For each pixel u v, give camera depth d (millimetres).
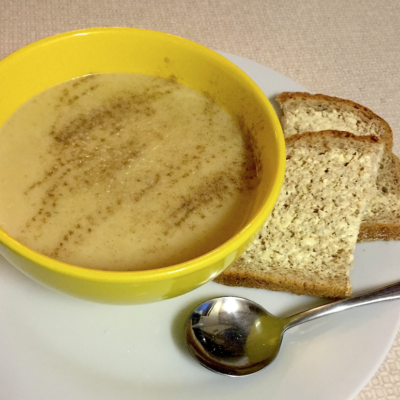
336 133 356
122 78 341
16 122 313
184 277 236
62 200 287
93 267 269
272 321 292
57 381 259
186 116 331
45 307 283
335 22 509
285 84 388
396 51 490
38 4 469
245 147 321
